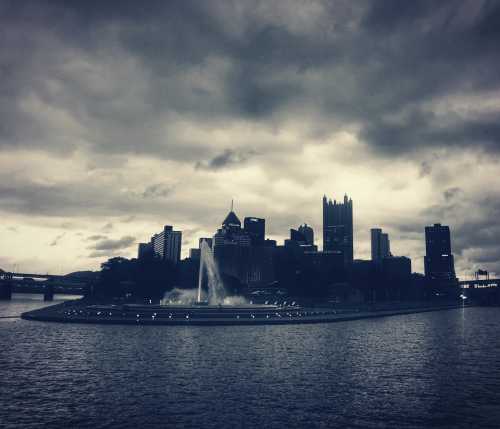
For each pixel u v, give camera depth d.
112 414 27.91
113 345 57.78
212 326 86.31
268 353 53.28
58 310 123.62
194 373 40.84
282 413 28.69
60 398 31.59
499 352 59.84
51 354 50.69
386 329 93.50
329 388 35.94
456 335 85.62
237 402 31.12
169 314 98.50
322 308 170.25
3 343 59.75
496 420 27.66
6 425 25.55
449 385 37.69
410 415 28.58
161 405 30.08
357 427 26.11
